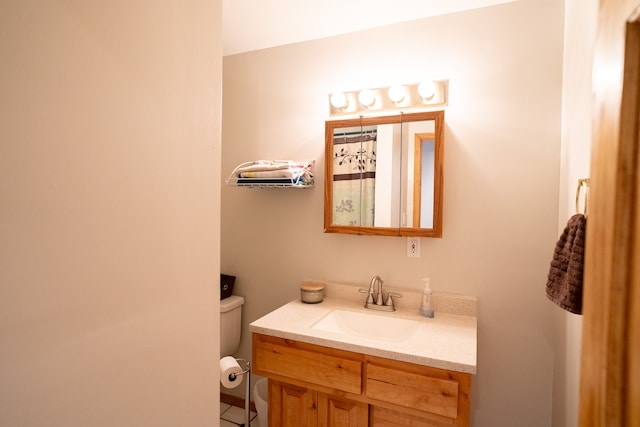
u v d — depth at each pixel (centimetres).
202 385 68
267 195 210
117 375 52
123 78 51
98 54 48
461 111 167
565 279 87
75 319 46
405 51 177
